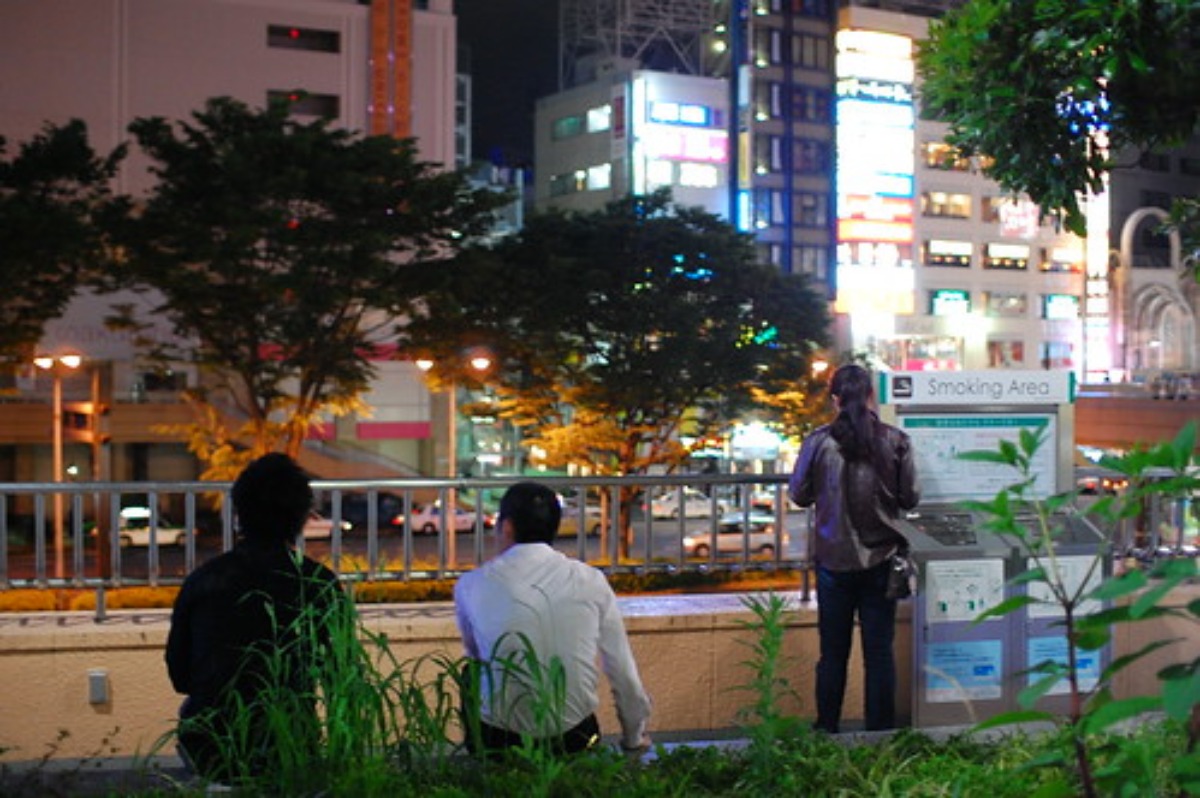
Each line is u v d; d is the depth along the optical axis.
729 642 6.58
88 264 22.58
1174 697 1.77
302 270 22.67
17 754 6.05
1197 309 67.44
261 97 51.31
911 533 5.91
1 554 6.57
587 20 77.00
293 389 43.91
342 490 6.91
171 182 23.12
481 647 4.23
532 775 3.48
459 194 24.72
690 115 68.00
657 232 30.45
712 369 30.77
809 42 68.12
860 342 68.75
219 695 4.04
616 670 4.30
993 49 4.79
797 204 67.94
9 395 44.25
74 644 6.12
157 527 6.72
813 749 3.98
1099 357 70.31
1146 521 7.11
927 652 5.90
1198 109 4.79
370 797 3.24
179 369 45.16
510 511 4.40
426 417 52.38
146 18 49.38
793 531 18.27
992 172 5.12
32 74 47.81
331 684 3.77
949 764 3.84
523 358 28.77
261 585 4.14
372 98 52.81
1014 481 6.12
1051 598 6.00
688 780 3.70
